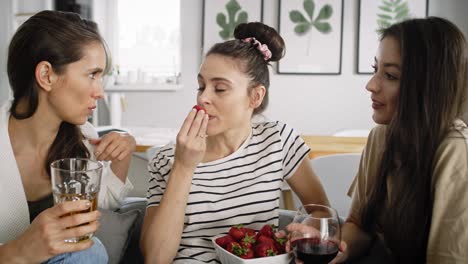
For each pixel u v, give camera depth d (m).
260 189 1.42
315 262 1.07
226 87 1.34
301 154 1.52
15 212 1.28
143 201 1.65
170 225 1.22
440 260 1.13
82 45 1.23
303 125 4.69
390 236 1.32
